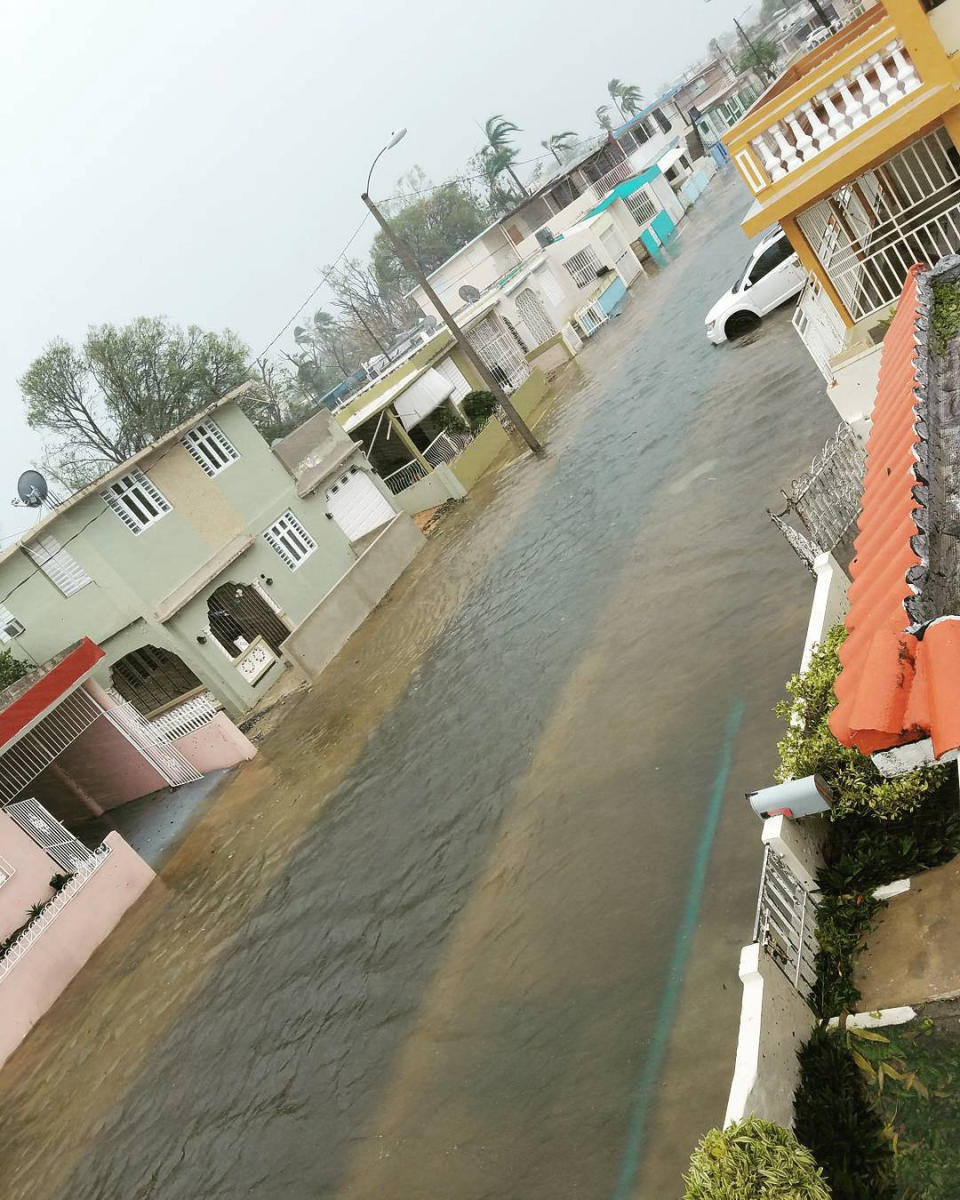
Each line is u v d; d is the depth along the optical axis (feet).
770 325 85.81
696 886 33.30
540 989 33.96
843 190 45.68
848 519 42.50
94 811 91.45
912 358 29.84
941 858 21.44
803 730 26.04
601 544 69.36
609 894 35.94
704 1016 28.17
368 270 331.77
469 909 41.39
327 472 101.24
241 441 95.20
